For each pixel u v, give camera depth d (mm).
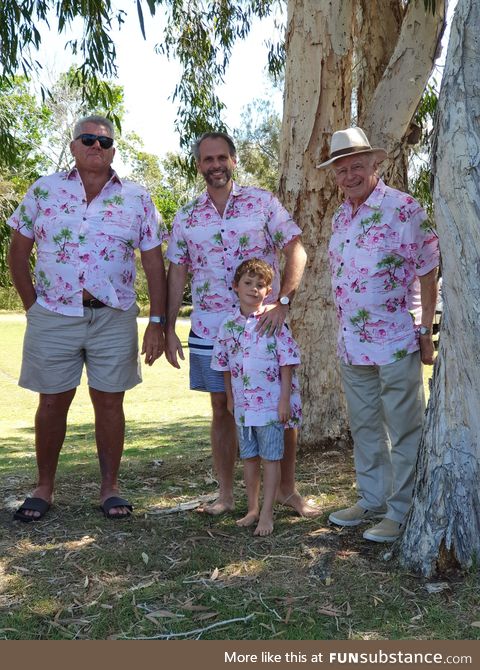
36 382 4133
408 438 3699
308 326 5484
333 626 2887
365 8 5809
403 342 3672
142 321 29406
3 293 42781
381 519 3951
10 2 5555
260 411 3844
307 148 5316
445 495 3215
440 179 3145
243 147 28312
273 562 3451
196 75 8102
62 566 3463
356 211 3705
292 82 5332
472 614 2922
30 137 26062
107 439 4246
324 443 5543
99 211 4012
